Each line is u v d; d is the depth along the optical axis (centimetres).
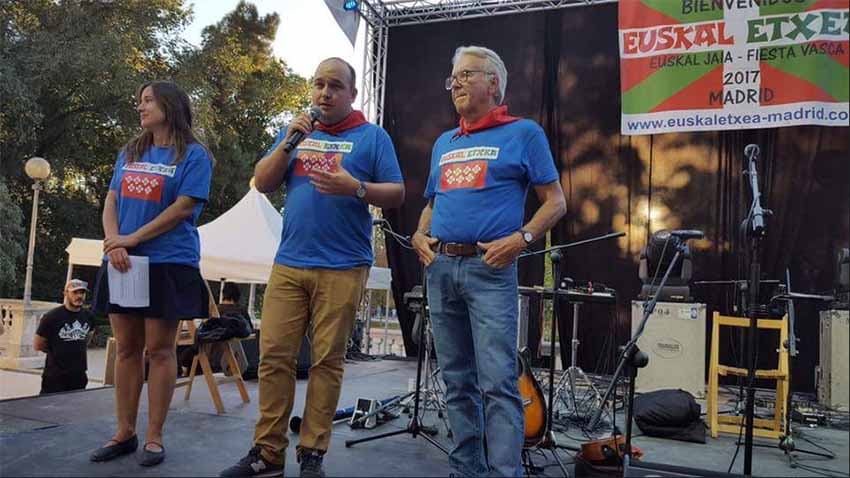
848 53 284
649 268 449
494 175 214
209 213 1570
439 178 232
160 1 1312
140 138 262
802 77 487
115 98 1262
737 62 504
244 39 1455
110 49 1159
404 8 631
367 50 635
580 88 593
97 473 229
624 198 579
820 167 521
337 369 233
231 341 385
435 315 225
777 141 535
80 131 1338
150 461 240
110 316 251
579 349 577
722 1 506
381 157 239
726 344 537
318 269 229
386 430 319
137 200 248
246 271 600
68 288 468
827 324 346
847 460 271
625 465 233
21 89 1055
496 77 224
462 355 225
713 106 511
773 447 316
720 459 292
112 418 318
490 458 204
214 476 229
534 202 592
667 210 566
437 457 267
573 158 593
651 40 526
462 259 213
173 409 351
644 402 347
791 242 524
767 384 520
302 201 234
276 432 234
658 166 570
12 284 1262
